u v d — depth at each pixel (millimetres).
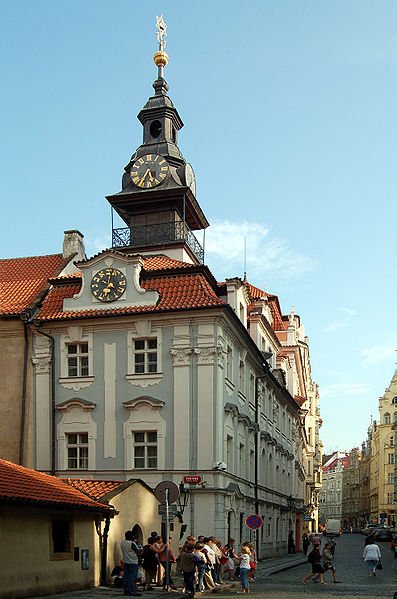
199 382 31625
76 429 32812
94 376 33094
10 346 34250
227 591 25281
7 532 18453
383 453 145125
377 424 153875
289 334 61219
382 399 148125
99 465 32250
